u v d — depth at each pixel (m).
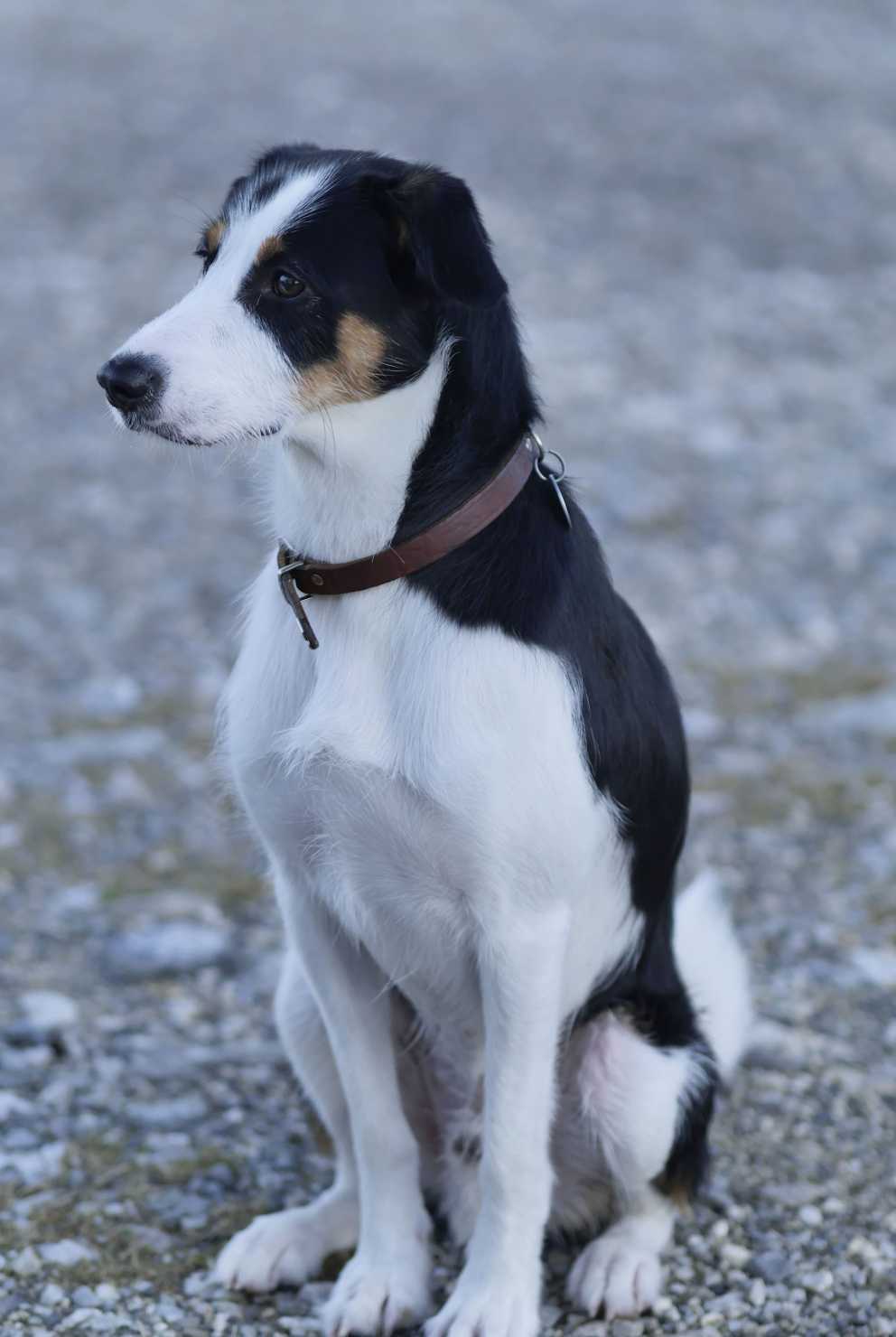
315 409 4.34
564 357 16.66
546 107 25.78
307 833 4.68
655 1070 4.99
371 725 4.41
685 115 25.66
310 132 23.80
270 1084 6.22
